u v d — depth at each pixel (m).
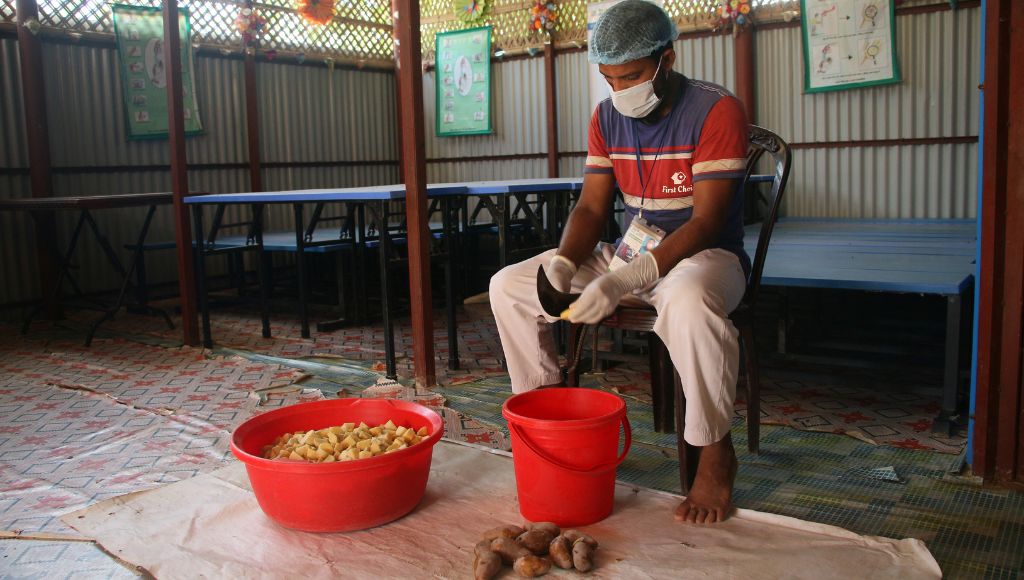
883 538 1.77
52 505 2.22
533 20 7.82
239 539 1.88
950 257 3.74
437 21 8.69
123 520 2.01
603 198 2.36
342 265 5.16
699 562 1.69
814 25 6.50
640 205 2.28
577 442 1.83
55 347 4.67
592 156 2.37
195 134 6.97
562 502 1.87
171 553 1.82
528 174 8.41
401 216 7.30
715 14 7.01
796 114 6.81
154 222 6.72
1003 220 2.04
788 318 3.46
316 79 8.05
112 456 2.63
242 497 2.13
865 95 6.48
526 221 6.11
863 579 1.61
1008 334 2.08
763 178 5.93
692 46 7.21
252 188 7.47
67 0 6.05
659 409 2.70
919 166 6.36
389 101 8.84
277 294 6.66
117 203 4.72
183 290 4.52
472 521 1.95
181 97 4.43
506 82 8.37
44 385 3.66
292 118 7.86
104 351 4.51
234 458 2.58
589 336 4.28
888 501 2.09
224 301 5.86
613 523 1.91
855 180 6.63
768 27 6.80
